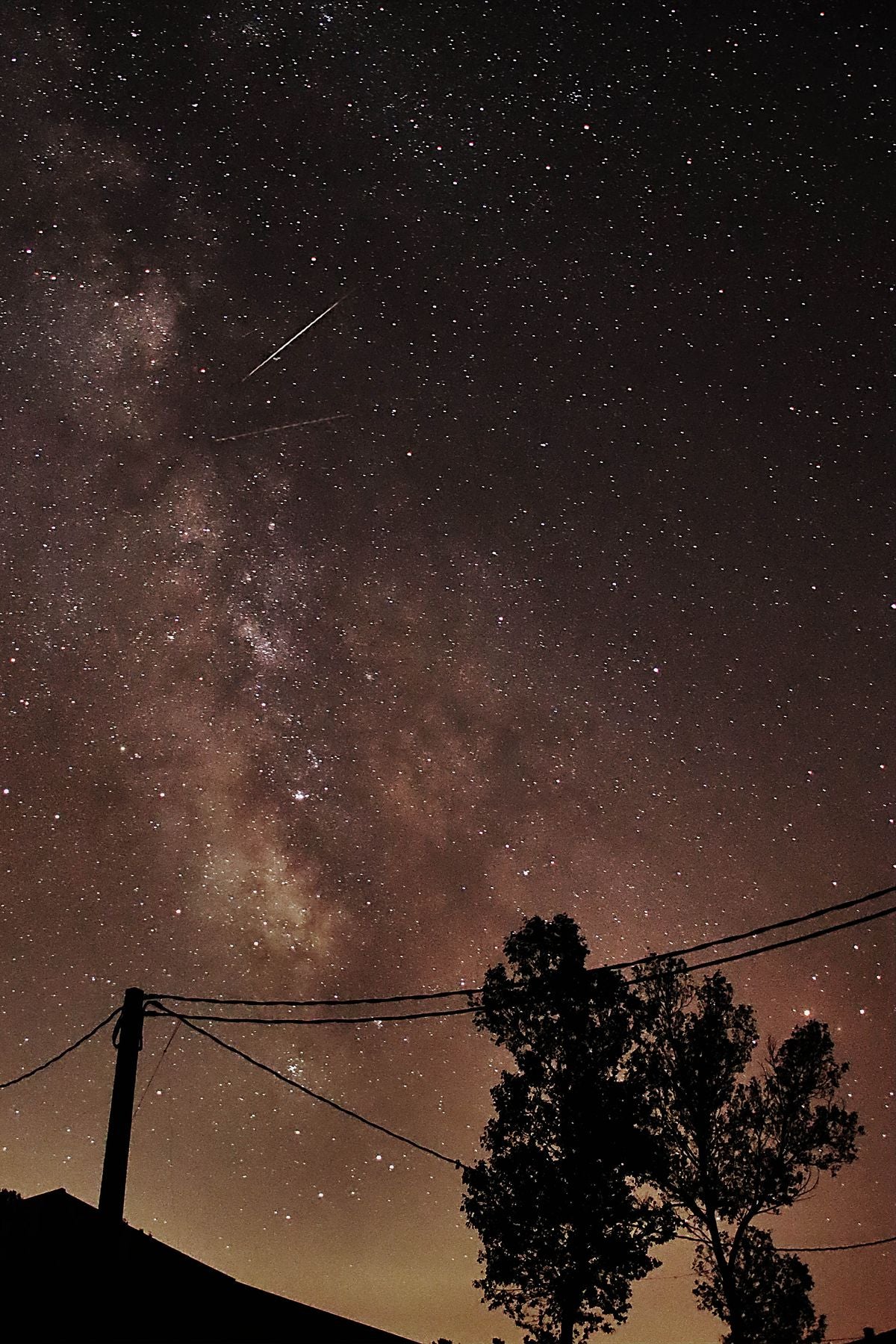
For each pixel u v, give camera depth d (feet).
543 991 44.70
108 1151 33.19
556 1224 41.45
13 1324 33.40
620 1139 42.06
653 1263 41.37
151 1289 37.45
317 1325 40.50
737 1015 46.39
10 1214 39.47
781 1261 42.65
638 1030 45.24
